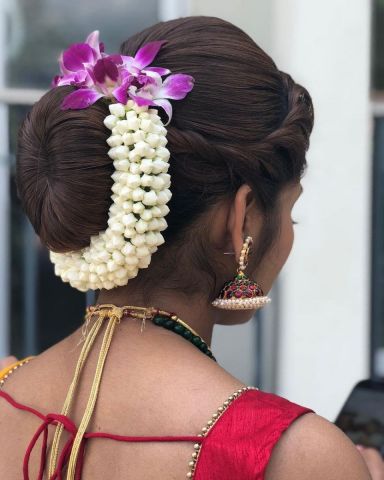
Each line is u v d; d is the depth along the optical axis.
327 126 2.28
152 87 0.90
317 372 2.32
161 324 0.93
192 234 0.93
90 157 0.89
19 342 2.40
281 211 0.98
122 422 0.86
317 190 2.30
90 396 0.88
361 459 0.83
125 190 0.87
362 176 2.30
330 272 2.31
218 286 0.97
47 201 0.91
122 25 2.34
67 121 0.89
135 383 0.88
